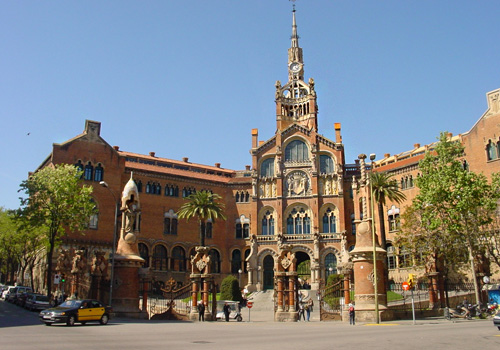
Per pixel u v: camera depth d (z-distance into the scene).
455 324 35.75
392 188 70.44
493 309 47.56
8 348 17.66
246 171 103.19
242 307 71.12
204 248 47.09
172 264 88.38
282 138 96.12
